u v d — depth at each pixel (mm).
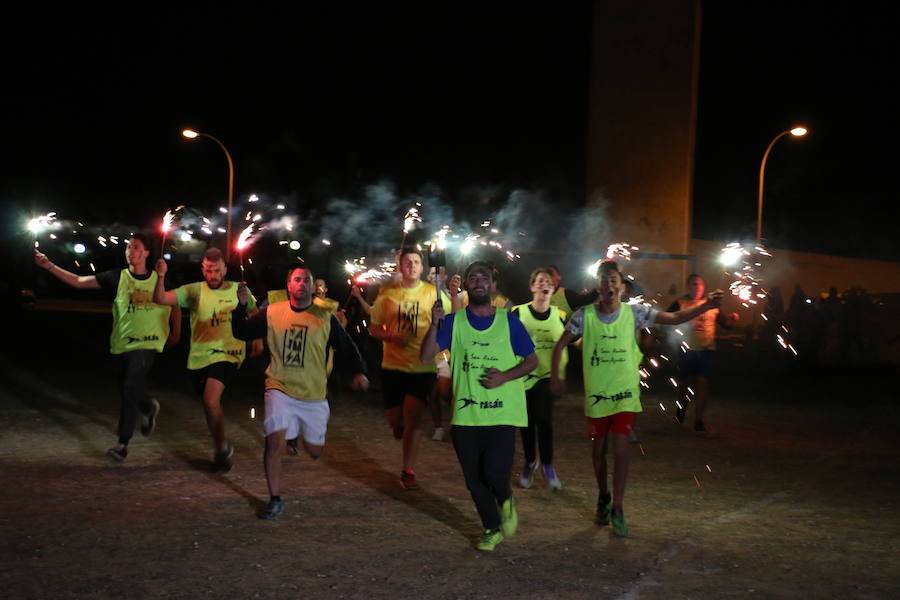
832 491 8336
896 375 20922
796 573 5668
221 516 6711
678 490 8188
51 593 4977
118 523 6422
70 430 10359
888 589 5395
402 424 8328
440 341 6176
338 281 30344
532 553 5965
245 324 7090
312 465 8820
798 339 24031
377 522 6676
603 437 6797
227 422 11359
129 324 8633
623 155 28984
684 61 28328
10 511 6660
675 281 28297
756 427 12414
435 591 5168
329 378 16234
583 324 6934
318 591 5129
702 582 5438
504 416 6082
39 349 20562
